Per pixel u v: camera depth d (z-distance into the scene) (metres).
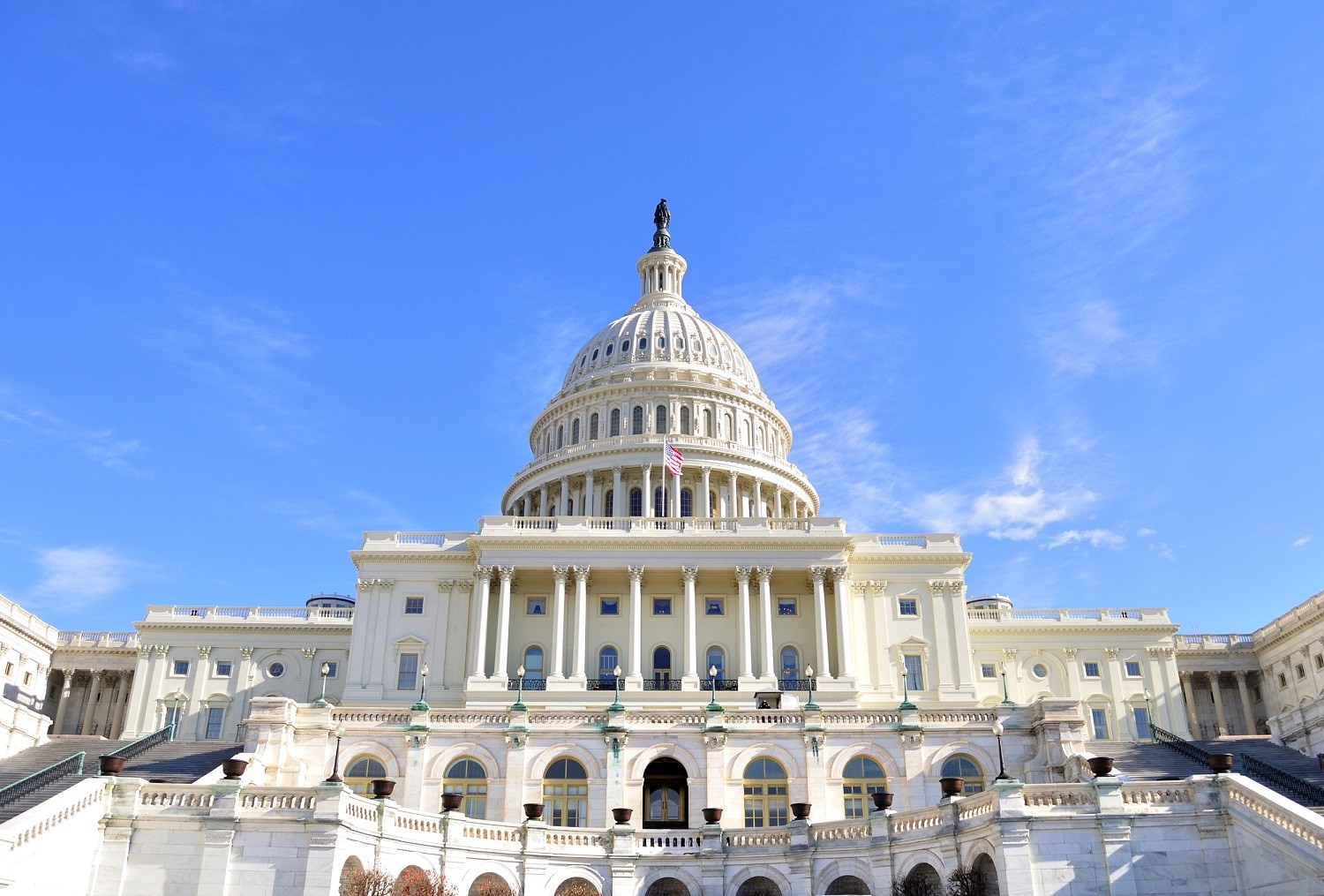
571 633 77.19
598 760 49.38
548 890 41.59
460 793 44.81
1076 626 88.75
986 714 51.09
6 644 83.19
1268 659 91.06
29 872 33.75
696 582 78.69
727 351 113.06
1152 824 35.19
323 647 89.88
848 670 74.31
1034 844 35.03
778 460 100.44
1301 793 44.94
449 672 76.44
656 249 125.38
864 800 49.28
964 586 79.06
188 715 87.56
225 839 36.41
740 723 50.66
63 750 56.03
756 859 42.06
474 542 77.44
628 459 95.69
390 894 36.34
